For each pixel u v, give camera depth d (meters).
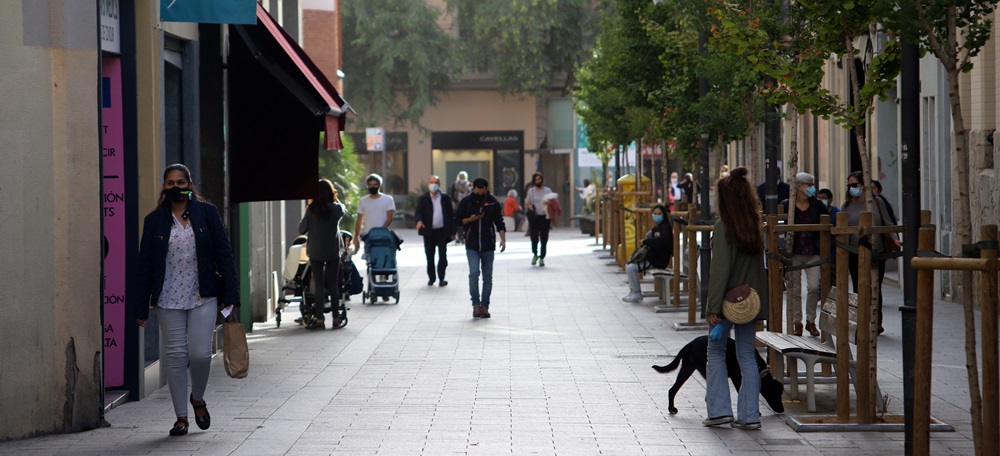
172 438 13.71
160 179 17.30
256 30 22.48
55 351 14.14
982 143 26.75
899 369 18.38
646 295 30.66
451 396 16.41
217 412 15.33
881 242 21.81
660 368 15.09
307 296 25.11
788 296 17.14
